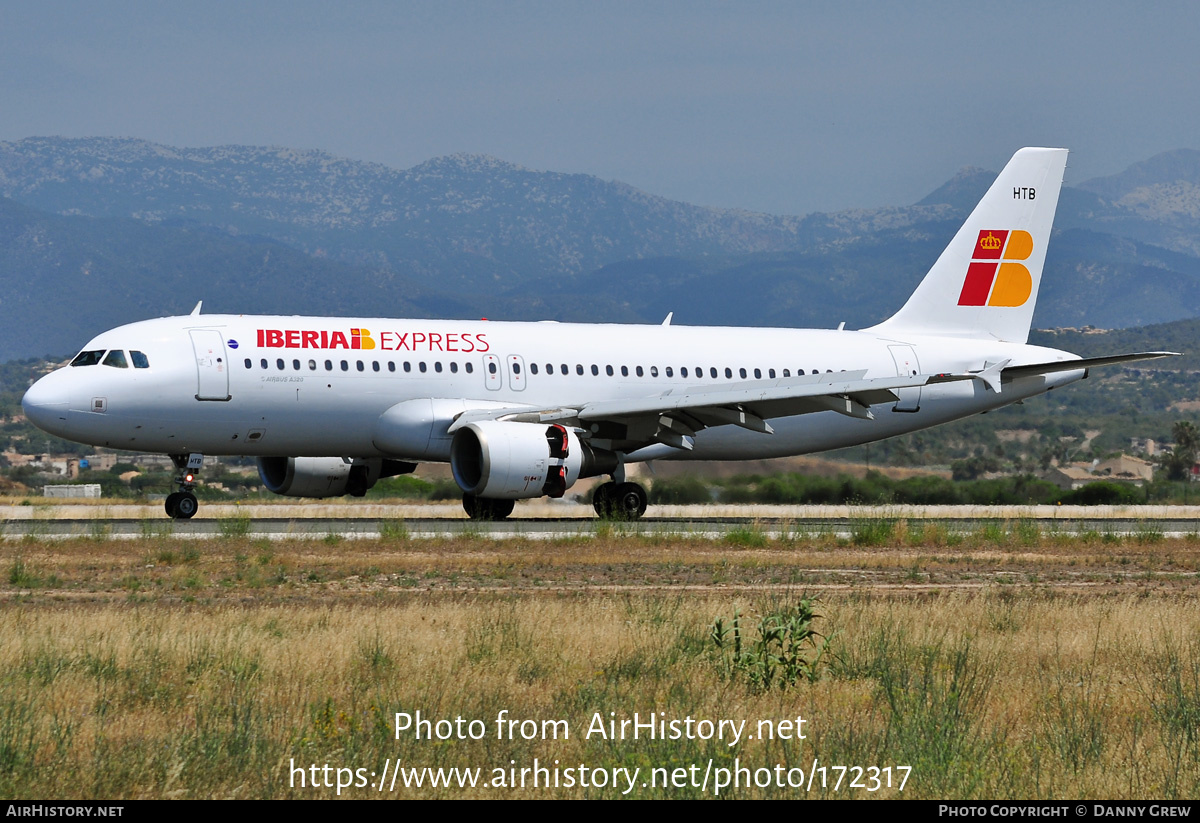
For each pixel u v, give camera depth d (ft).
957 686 160.97
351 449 387.34
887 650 180.86
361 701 148.97
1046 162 483.51
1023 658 183.32
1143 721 150.71
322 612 200.03
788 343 445.78
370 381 377.71
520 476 363.15
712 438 440.86
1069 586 269.64
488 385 392.68
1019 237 481.46
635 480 589.73
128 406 354.74
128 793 118.42
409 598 227.40
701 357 426.92
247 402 365.40
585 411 384.27
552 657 173.88
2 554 280.72
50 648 166.61
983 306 479.41
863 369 449.06
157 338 362.53
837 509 522.47
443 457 387.34
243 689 151.94
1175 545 358.64
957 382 464.65
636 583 255.91
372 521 394.11
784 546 331.57
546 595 232.12
